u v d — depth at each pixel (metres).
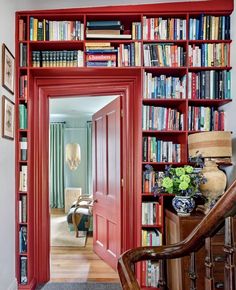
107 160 3.39
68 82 2.89
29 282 2.62
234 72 2.53
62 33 2.66
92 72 2.79
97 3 2.62
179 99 2.65
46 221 2.89
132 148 2.93
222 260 1.30
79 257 3.59
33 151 2.79
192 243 1.04
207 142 2.29
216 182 2.27
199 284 2.05
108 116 3.37
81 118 7.29
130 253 1.11
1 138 2.23
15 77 2.60
